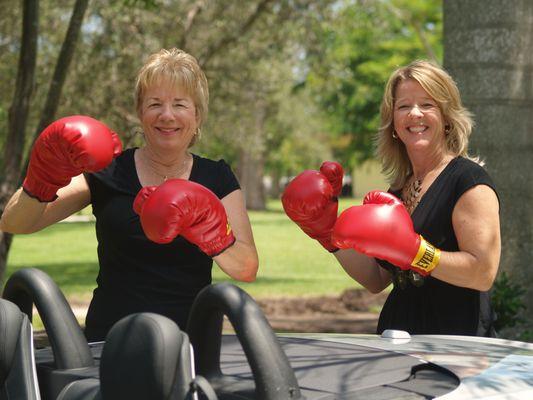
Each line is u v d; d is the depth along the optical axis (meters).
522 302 6.17
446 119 3.50
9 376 2.27
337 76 16.94
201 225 2.88
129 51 13.55
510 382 2.13
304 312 11.51
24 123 8.20
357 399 1.98
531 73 6.22
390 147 3.69
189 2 14.54
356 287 13.91
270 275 16.06
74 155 2.99
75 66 13.45
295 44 15.63
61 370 2.27
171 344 1.91
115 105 13.45
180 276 3.13
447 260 3.18
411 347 2.50
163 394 1.89
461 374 2.18
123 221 3.15
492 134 6.15
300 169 57.84
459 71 6.24
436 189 3.37
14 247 21.95
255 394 1.99
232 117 18.06
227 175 3.35
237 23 14.88
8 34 13.55
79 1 7.97
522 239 6.20
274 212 43.91
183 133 3.25
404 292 3.47
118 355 1.93
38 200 3.10
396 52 28.59
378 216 3.13
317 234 3.59
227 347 2.47
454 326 3.36
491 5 6.15
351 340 2.63
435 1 27.03
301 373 2.17
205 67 13.91
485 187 3.27
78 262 18.06
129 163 3.31
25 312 2.56
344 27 14.95
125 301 3.12
